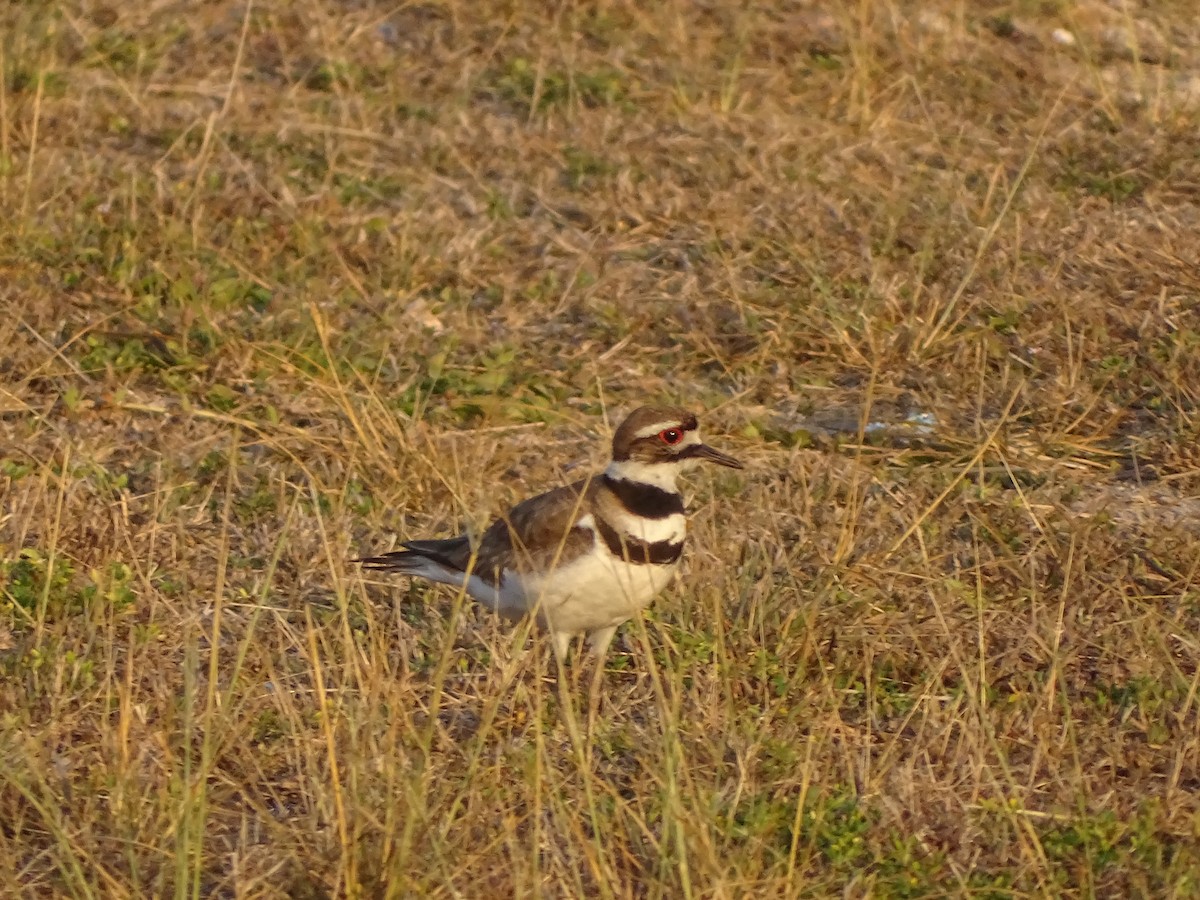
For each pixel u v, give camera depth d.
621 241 18.95
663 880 9.00
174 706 10.76
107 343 16.59
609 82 22.89
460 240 18.73
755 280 17.95
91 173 19.77
